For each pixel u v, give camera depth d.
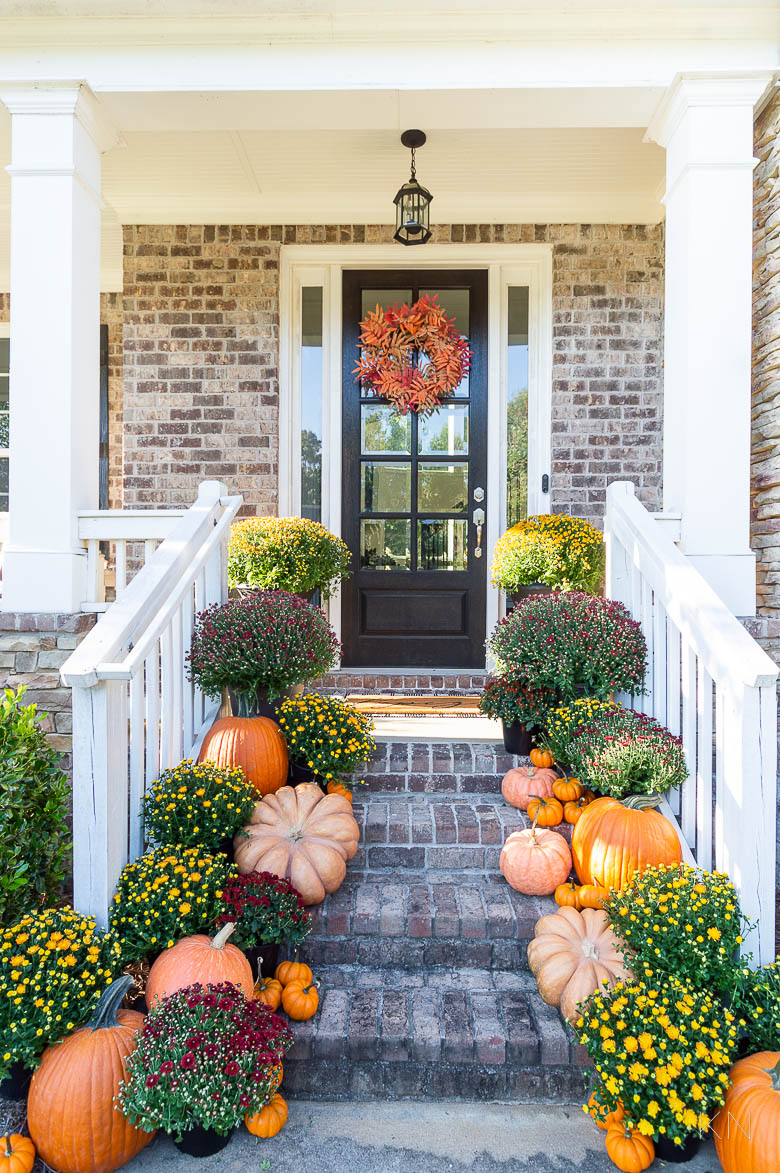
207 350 4.70
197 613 2.99
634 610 3.07
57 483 3.14
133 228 4.70
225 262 4.70
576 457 4.66
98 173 3.36
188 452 4.71
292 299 4.82
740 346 3.09
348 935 2.37
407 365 4.73
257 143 3.99
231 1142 1.86
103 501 5.64
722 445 3.10
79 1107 1.71
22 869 2.13
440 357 4.70
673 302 3.25
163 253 4.70
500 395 4.80
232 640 2.74
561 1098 2.00
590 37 3.05
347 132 3.87
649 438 4.64
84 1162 1.72
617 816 2.37
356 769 2.98
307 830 2.49
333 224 4.70
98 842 2.14
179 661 2.82
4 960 1.85
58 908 2.54
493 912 2.37
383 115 3.28
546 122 3.34
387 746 3.15
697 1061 1.71
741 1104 1.68
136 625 2.39
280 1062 1.84
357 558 4.84
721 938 1.94
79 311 3.19
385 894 2.48
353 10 2.99
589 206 4.62
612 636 2.77
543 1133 1.90
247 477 4.71
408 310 4.70
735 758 2.21
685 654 2.54
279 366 4.74
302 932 2.16
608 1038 1.76
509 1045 2.00
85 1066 1.74
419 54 3.08
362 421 4.84
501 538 4.34
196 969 1.91
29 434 3.13
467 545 4.82
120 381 5.62
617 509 3.26
